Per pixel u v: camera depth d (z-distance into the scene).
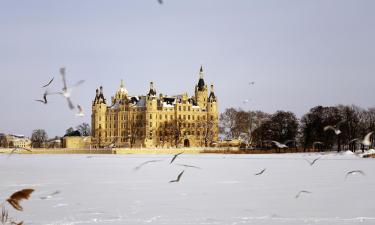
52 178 113.38
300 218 61.59
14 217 62.06
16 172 133.00
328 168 143.88
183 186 95.25
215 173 126.94
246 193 84.38
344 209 67.88
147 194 83.38
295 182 101.50
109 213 65.00
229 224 58.00
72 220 60.44
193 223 58.78
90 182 103.31
